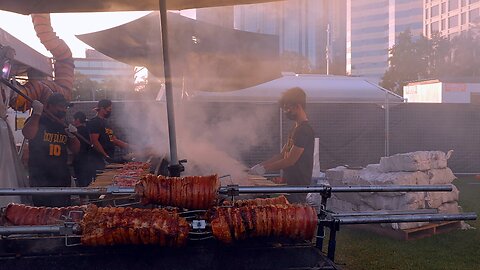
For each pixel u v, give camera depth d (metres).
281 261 1.87
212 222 1.81
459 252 4.95
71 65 7.19
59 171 4.73
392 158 5.70
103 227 1.75
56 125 4.72
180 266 1.85
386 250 5.00
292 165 3.85
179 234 1.77
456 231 5.78
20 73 7.31
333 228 1.93
